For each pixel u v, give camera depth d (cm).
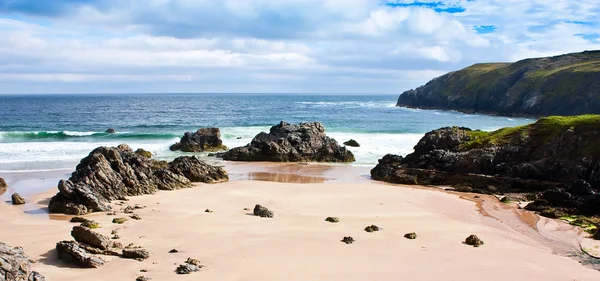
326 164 5784
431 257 2395
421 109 17762
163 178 4172
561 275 2186
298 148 6031
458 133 5284
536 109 13338
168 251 2375
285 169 5425
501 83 15400
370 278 2077
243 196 3834
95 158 3862
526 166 4347
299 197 3834
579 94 12738
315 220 3098
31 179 4438
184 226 2870
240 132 8038
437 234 2841
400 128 9281
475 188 4288
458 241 2706
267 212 3189
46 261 2150
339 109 17038
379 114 13950
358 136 7531
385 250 2491
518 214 3431
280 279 2031
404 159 5209
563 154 4312
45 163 5278
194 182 4506
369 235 2769
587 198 3441
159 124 10244
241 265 2197
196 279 1997
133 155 4281
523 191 4191
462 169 4656
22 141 6950
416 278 2094
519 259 2411
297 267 2191
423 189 4341
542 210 3488
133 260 2209
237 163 5781
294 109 17100
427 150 5200
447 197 3978
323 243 2588
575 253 2553
